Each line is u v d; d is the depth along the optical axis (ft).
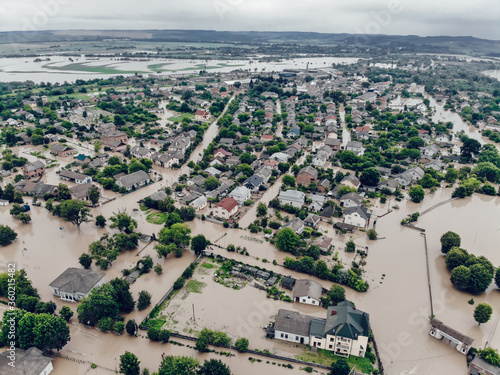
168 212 500.33
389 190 581.12
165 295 338.95
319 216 499.10
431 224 499.10
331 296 335.88
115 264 389.80
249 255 409.90
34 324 273.54
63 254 407.03
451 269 388.98
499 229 490.49
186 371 242.58
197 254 408.46
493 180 647.56
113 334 297.12
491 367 268.41
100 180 585.22
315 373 266.98
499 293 367.04
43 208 514.27
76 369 265.54
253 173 634.02
